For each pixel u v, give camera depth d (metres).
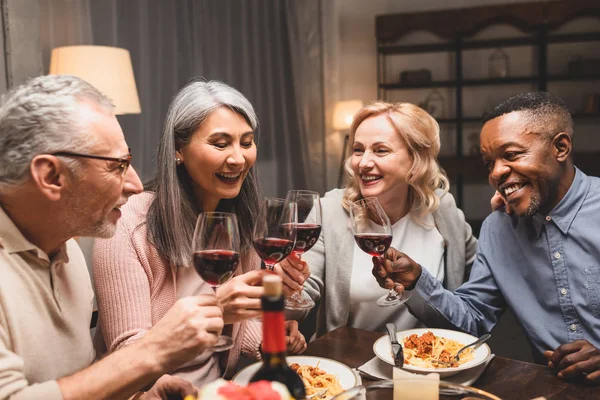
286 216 1.29
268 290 0.66
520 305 1.73
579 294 1.64
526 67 7.03
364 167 1.89
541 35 6.80
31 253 1.05
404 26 7.05
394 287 1.63
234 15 5.32
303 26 6.16
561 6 6.61
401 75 7.18
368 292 1.88
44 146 0.94
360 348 1.47
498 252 1.78
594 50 6.83
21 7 3.12
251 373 1.22
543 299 1.70
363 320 1.92
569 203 1.64
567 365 1.28
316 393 1.12
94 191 1.00
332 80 6.66
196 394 1.12
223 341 1.14
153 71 4.23
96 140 0.98
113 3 3.79
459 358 1.35
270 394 0.64
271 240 1.28
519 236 1.74
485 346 1.40
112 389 0.94
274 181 5.96
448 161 6.96
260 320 1.58
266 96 5.79
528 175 1.59
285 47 6.02
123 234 1.42
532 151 1.58
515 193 1.62
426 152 1.92
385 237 1.50
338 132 6.71
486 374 1.31
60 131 0.95
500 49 7.07
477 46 7.05
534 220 1.69
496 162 1.64
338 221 1.98
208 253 1.09
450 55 7.21
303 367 1.24
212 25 5.03
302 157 6.20
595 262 1.62
